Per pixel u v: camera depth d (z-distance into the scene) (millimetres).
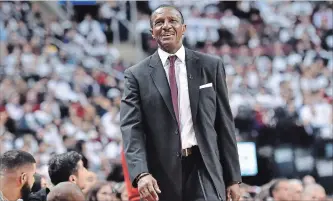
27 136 18500
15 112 21734
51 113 21875
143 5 32031
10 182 7047
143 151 5957
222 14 32375
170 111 6008
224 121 6145
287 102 23688
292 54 30344
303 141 19828
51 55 26703
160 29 6113
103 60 28406
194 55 6211
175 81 6090
